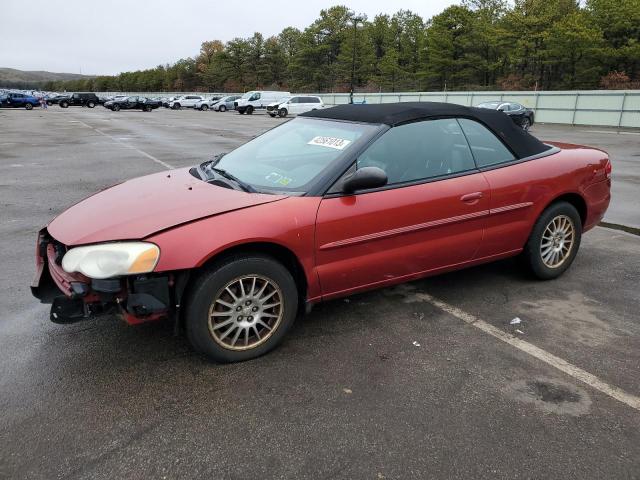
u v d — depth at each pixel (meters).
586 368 3.00
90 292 2.72
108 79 161.62
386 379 2.88
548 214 4.11
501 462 2.24
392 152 3.44
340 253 3.19
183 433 2.41
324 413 2.57
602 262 4.87
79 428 2.44
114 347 3.20
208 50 113.88
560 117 31.86
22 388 2.75
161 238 2.70
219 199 3.05
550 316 3.69
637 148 16.84
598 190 4.45
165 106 63.25
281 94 45.12
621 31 47.16
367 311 3.75
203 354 2.96
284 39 100.44
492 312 3.75
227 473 2.17
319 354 3.14
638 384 2.84
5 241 5.47
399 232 3.35
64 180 9.50
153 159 12.46
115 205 3.14
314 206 3.07
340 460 2.25
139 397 2.69
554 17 51.72
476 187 3.67
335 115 3.94
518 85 54.94
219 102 51.38
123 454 2.27
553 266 4.32
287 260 3.15
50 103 66.19
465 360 3.08
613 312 3.76
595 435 2.42
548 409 2.61
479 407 2.63
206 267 2.82
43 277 3.11
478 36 60.06
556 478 2.15
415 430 2.44
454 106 3.85
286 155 3.64
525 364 3.04
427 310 3.78
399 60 81.31
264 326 3.08
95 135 19.98
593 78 48.38
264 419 2.52
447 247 3.62
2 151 14.12
